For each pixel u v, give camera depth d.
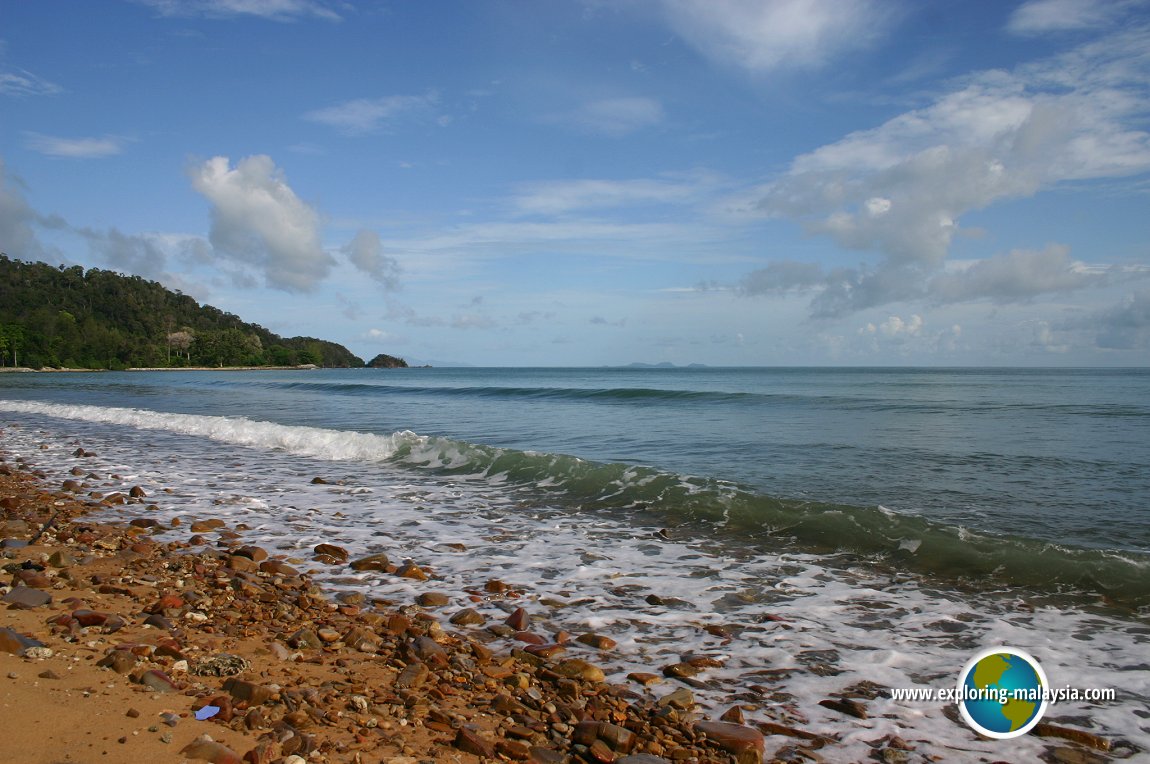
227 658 4.43
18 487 11.71
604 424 22.88
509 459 13.57
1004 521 9.20
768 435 18.94
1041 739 3.91
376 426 22.62
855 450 15.73
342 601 6.18
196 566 6.94
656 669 4.83
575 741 3.80
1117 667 4.86
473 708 4.17
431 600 6.16
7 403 33.88
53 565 6.84
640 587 6.71
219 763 3.15
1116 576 6.62
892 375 98.19
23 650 4.33
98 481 12.40
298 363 186.00
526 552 7.98
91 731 3.38
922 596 6.44
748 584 6.81
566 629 5.61
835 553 7.89
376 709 3.98
